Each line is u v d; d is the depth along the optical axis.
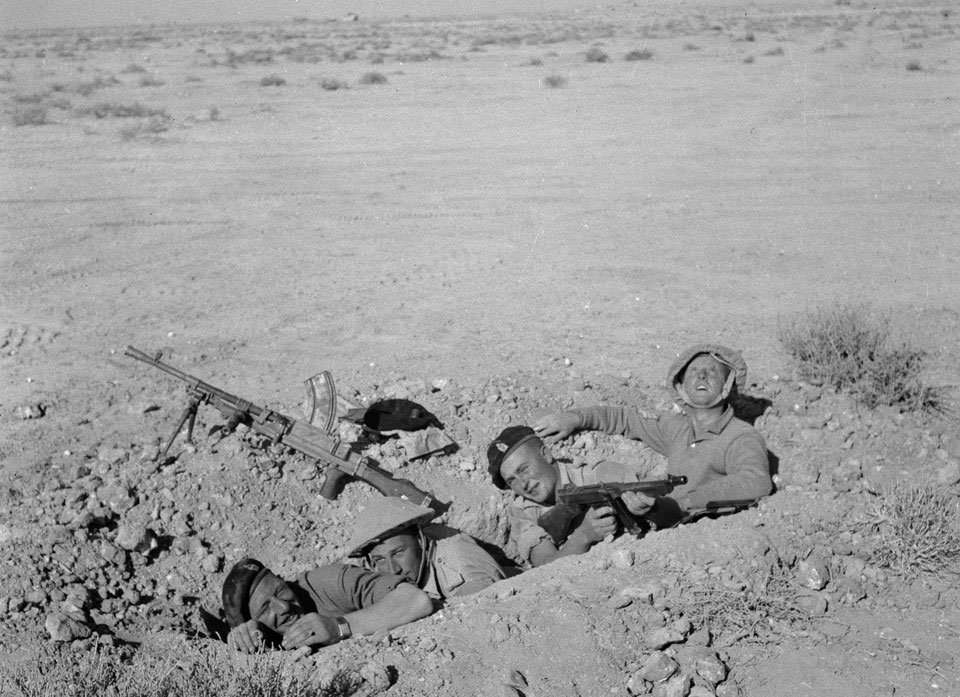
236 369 7.58
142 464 5.70
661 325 8.53
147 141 19.52
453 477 5.82
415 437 5.91
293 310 9.16
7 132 21.02
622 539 4.76
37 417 6.58
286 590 4.29
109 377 7.40
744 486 4.96
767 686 3.84
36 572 4.65
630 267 10.47
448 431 6.13
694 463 5.27
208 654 4.17
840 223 12.17
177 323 8.80
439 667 3.89
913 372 6.40
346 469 5.27
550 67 34.56
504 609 4.21
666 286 9.75
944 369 7.05
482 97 25.81
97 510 5.23
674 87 26.73
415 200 14.02
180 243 11.73
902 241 11.23
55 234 12.19
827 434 5.82
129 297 9.59
